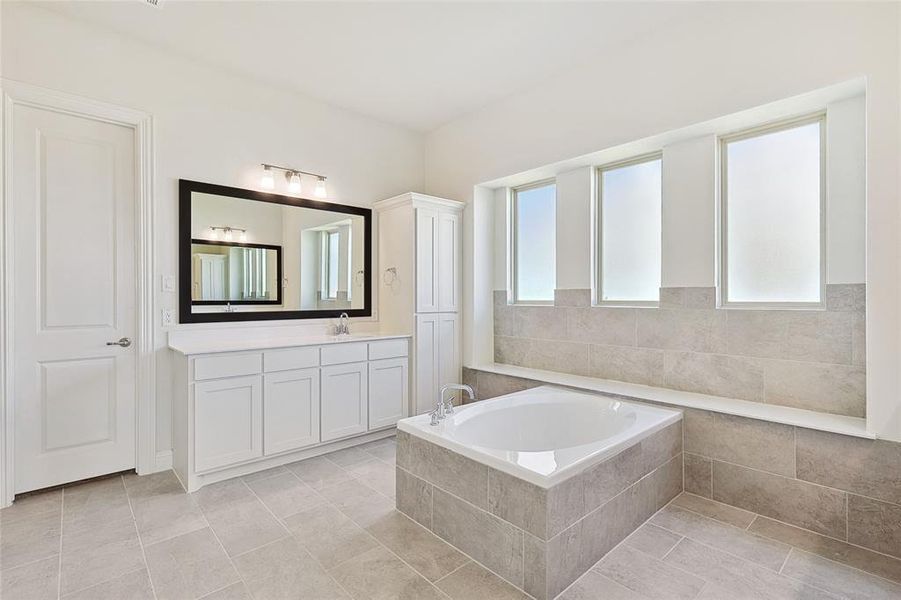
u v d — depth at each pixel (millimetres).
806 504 2205
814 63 2256
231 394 2781
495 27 2787
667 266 3037
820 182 2516
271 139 3514
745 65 2490
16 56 2482
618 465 2070
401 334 3863
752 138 2768
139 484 2732
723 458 2484
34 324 2574
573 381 3363
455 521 2049
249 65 3215
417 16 2670
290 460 3102
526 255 4121
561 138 3402
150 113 2934
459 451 2029
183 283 3049
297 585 1785
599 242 3559
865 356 2281
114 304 2832
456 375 4137
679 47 2756
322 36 2867
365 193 4125
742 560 1950
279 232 3543
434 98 3793
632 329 3248
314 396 3164
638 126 2957
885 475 1997
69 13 2607
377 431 3600
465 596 1727
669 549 2033
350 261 4004
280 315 3537
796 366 2520
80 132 2727
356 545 2068
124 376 2869
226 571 1873
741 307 2793
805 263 2566
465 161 4164
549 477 1678
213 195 3201
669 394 2895
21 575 1835
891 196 2020
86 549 2027
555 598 1704
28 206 2555
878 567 1897
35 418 2582
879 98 2062
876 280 2049
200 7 2564
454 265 4121
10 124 2484
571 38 2920
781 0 2365
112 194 2830
